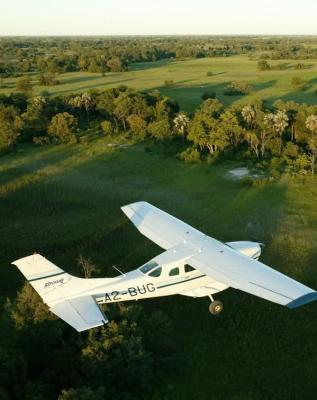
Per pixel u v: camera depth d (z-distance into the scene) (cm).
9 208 4753
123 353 2156
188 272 2417
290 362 2514
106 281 2233
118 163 6406
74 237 4059
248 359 2536
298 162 5912
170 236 2683
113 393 2123
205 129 6756
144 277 2325
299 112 6800
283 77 14325
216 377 2406
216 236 4112
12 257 3688
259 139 6619
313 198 4984
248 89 11469
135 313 2348
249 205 4831
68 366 2192
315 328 2784
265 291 2003
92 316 1978
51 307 2045
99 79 15062
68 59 18838
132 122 7812
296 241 3966
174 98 11094
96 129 8388
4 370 2030
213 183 5556
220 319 2862
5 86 13200
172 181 5669
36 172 6006
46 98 9494
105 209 4731
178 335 2723
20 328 2217
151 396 2267
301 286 2006
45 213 4625
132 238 4028
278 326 2802
